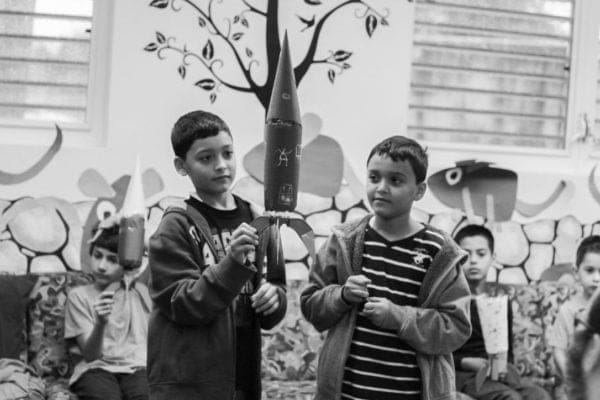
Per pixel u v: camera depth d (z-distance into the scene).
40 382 3.10
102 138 3.65
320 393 2.11
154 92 3.68
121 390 3.05
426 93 4.16
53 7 3.70
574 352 3.67
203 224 1.99
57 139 3.60
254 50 3.79
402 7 3.98
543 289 3.88
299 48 3.85
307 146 3.86
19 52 3.68
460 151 4.13
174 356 1.90
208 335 1.90
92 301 3.23
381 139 3.96
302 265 3.79
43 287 3.31
